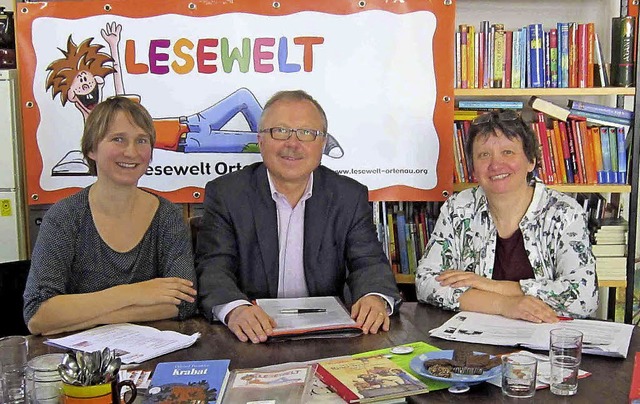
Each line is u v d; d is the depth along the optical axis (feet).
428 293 6.71
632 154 9.07
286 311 6.30
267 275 7.16
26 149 9.34
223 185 7.32
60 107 9.31
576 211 6.90
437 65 9.22
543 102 9.33
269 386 4.55
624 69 9.11
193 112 9.34
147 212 6.89
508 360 4.50
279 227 7.34
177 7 9.17
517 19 10.24
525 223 7.01
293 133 6.84
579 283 6.54
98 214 6.70
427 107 9.30
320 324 5.85
